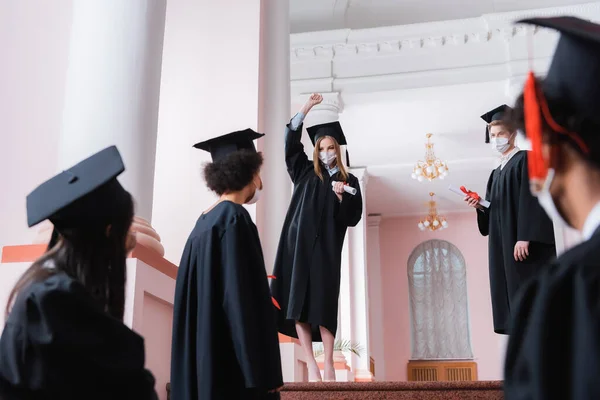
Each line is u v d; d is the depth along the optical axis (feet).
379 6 41.14
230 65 22.07
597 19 38.58
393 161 52.26
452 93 41.37
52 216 5.94
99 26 14.82
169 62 22.24
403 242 62.13
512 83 39.11
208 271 10.14
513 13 38.47
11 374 5.19
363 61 41.27
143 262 13.09
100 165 6.10
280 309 16.05
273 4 23.94
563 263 3.32
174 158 21.15
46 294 5.28
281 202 21.98
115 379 5.40
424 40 40.32
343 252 49.06
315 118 41.01
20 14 16.63
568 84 3.55
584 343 2.99
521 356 3.34
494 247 15.03
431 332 59.52
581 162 3.59
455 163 51.83
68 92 14.65
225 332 10.11
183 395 10.11
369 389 13.28
